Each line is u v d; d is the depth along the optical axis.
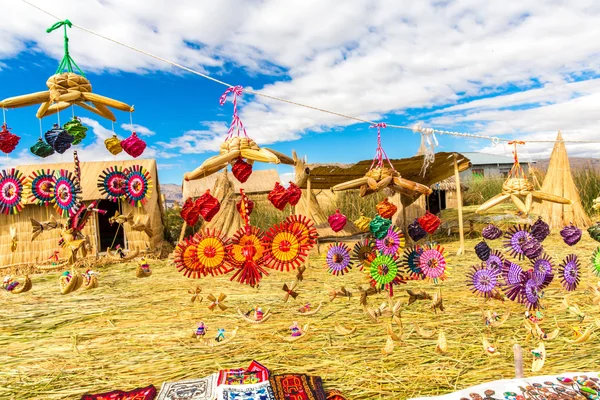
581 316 3.42
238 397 2.70
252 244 2.82
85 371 3.36
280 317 4.55
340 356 3.44
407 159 7.74
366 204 11.90
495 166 20.91
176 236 12.06
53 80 2.51
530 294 3.08
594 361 3.15
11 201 3.01
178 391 2.85
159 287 6.50
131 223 3.05
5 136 2.68
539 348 2.88
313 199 10.45
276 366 3.29
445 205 14.48
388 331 2.94
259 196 12.40
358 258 3.02
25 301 5.82
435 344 3.60
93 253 9.15
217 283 6.58
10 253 8.60
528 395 2.52
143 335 4.20
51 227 2.94
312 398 2.70
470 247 9.11
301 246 2.95
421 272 3.12
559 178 10.51
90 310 5.25
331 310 4.73
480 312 4.39
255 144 2.71
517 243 3.14
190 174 2.62
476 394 2.54
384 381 2.99
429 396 2.64
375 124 3.00
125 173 3.02
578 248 8.05
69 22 2.43
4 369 3.45
